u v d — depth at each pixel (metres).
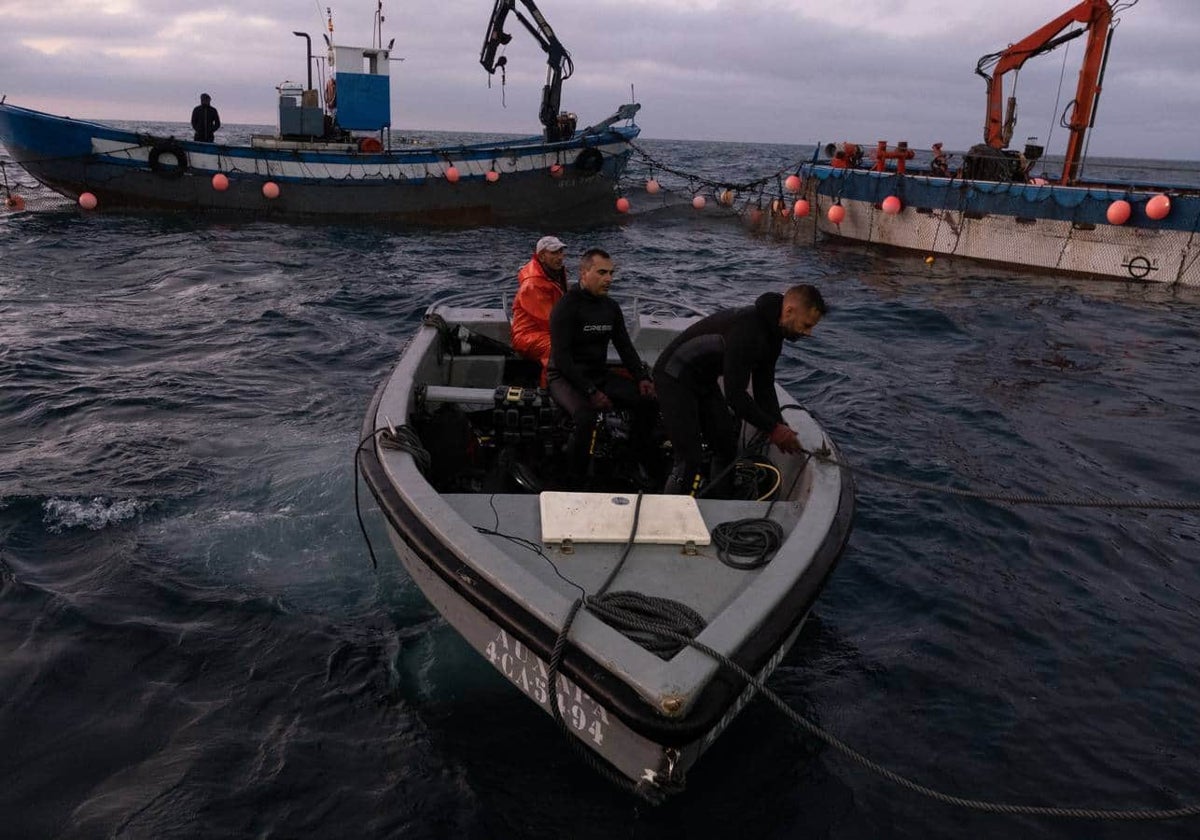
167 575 4.11
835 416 7.02
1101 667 3.78
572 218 21.52
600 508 3.36
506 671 2.98
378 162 18.78
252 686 3.37
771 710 3.38
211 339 8.81
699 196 24.75
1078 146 16.42
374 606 3.94
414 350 5.37
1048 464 6.12
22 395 6.68
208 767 2.93
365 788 2.89
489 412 5.09
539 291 5.39
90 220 18.39
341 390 7.17
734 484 4.19
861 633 3.96
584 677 2.47
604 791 2.92
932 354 9.55
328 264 14.42
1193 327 11.44
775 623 2.72
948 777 3.08
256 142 18.94
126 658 3.49
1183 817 2.92
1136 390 8.24
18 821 2.68
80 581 4.04
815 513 3.42
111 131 17.91
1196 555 4.86
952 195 16.77
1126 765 3.18
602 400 4.25
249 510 4.82
